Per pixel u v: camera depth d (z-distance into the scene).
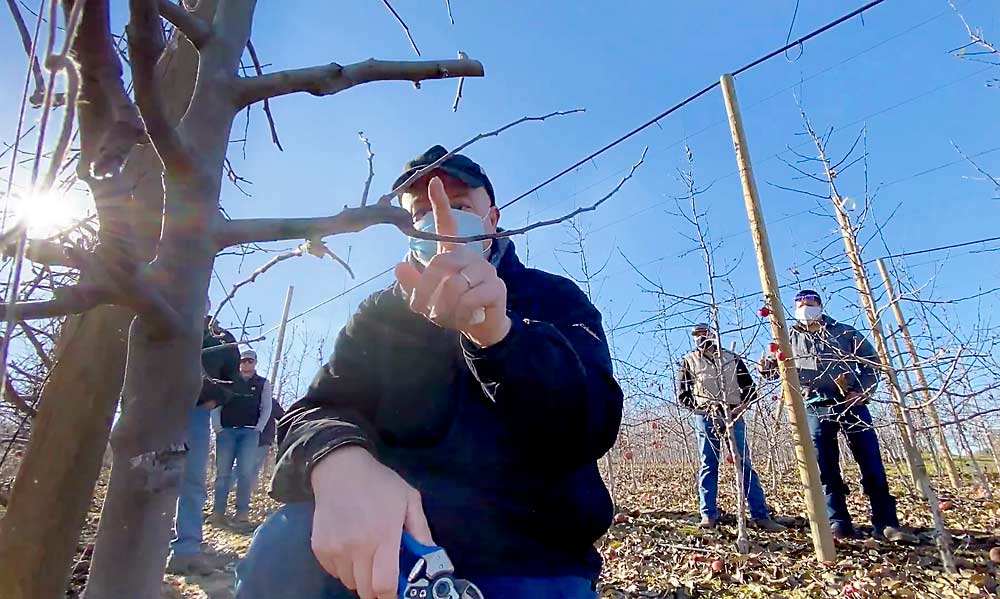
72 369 1.26
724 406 4.35
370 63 0.92
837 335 4.09
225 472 5.83
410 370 1.06
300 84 0.87
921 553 3.79
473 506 0.98
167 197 0.76
